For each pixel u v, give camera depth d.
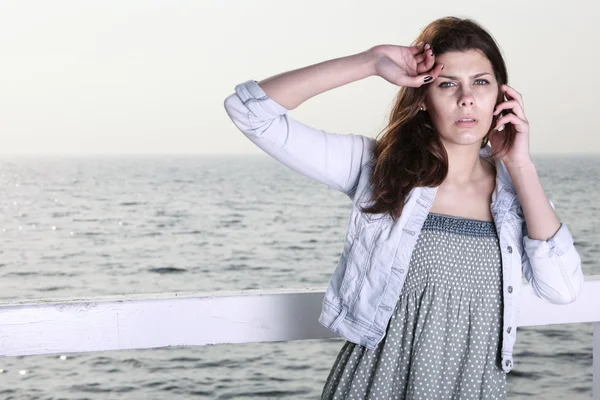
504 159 1.50
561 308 1.91
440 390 1.43
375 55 1.45
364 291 1.48
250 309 1.78
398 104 1.56
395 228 1.47
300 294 1.80
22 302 1.72
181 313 1.75
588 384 5.73
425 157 1.47
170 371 6.35
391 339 1.45
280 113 1.44
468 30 1.47
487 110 1.45
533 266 1.52
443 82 1.46
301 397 6.23
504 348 1.45
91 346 1.72
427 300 1.44
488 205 1.53
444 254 1.45
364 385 1.46
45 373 6.32
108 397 6.00
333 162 1.53
